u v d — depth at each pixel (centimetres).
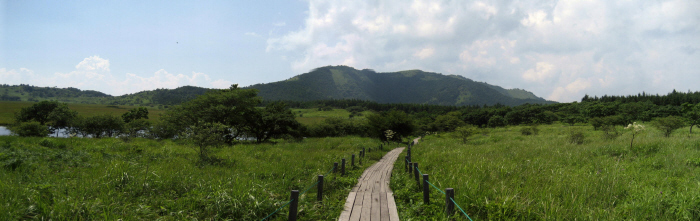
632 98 13138
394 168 1343
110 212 505
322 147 2338
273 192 740
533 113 9362
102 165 940
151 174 787
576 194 632
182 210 556
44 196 550
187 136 1236
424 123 7288
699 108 3144
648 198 580
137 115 7294
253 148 1969
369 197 736
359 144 2584
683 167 846
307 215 600
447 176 870
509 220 520
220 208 559
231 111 3162
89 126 3706
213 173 944
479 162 1071
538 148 1547
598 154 1223
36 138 1672
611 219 499
